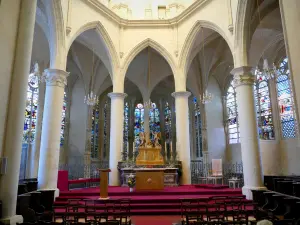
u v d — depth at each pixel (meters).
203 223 5.76
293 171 17.42
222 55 21.67
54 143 12.73
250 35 13.95
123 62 18.81
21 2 8.07
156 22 19.22
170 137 27.53
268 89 19.64
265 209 9.27
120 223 6.33
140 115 28.36
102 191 11.59
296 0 6.95
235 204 8.11
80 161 22.80
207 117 22.98
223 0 15.44
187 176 17.42
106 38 17.98
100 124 26.02
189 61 19.17
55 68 13.33
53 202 10.80
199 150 24.55
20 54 7.71
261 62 19.98
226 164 22.69
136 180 13.99
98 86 23.72
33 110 19.62
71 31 14.99
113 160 17.66
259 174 12.16
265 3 14.71
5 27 7.33
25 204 8.06
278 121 18.72
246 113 12.80
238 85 13.26
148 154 17.25
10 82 7.48
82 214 6.55
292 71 7.10
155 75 24.06
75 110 23.67
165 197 11.97
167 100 28.48
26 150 18.88
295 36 7.00
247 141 12.55
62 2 13.97
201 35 18.31
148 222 8.79
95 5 16.92
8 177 6.98
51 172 12.41
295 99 6.99
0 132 7.01
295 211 7.78
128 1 21.23
